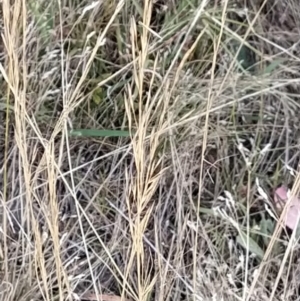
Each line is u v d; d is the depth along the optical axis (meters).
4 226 1.02
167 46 1.16
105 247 1.01
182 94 1.12
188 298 1.05
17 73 0.98
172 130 1.09
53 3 1.13
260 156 1.14
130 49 1.14
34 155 1.04
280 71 1.19
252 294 1.03
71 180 1.06
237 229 1.05
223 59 1.19
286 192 1.12
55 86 1.14
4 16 0.98
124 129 1.13
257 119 1.18
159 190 1.10
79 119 1.14
